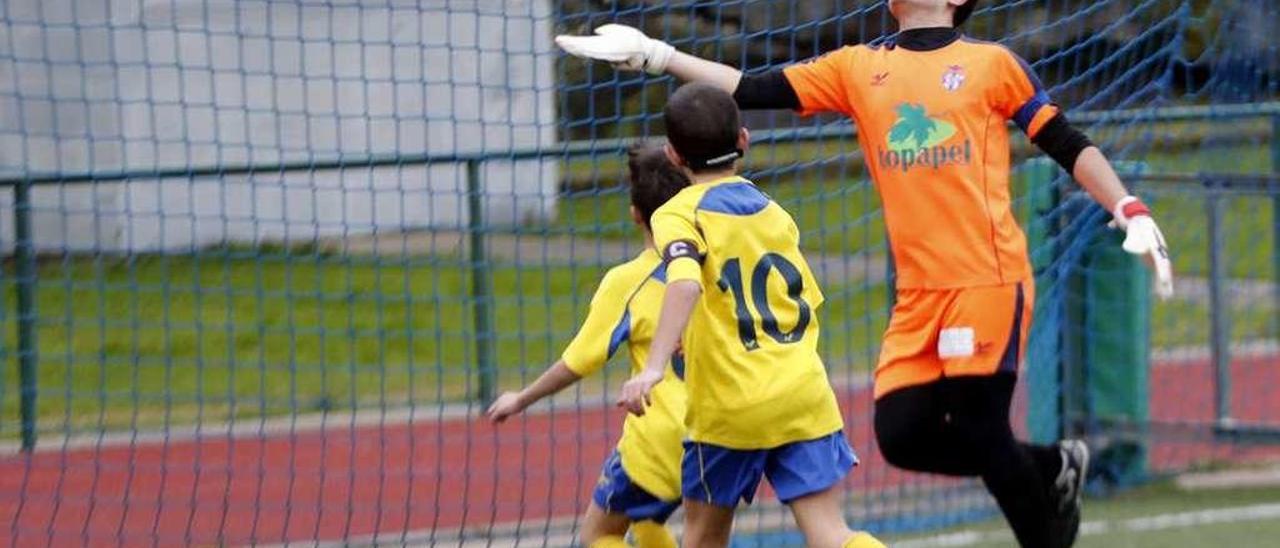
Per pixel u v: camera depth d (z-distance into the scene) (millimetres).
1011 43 19031
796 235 13984
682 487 14078
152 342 28984
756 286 13555
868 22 18422
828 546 13453
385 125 34188
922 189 14609
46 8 32875
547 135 27922
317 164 21359
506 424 26156
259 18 33062
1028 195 21391
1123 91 19828
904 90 14656
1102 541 19531
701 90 13648
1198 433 22156
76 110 33406
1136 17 19109
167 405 22719
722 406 13500
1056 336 22016
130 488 22109
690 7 19453
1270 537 19594
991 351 14602
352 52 33938
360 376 28438
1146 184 22297
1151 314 25688
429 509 22016
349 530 20812
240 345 29125
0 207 25406
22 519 21453
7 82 32875
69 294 24000
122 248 32594
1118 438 22344
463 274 28359
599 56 14633
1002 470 15070
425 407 27172
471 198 24312
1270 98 26500
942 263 14578
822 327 27125
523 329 26766
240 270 32156
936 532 20172
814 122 23406
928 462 15188
